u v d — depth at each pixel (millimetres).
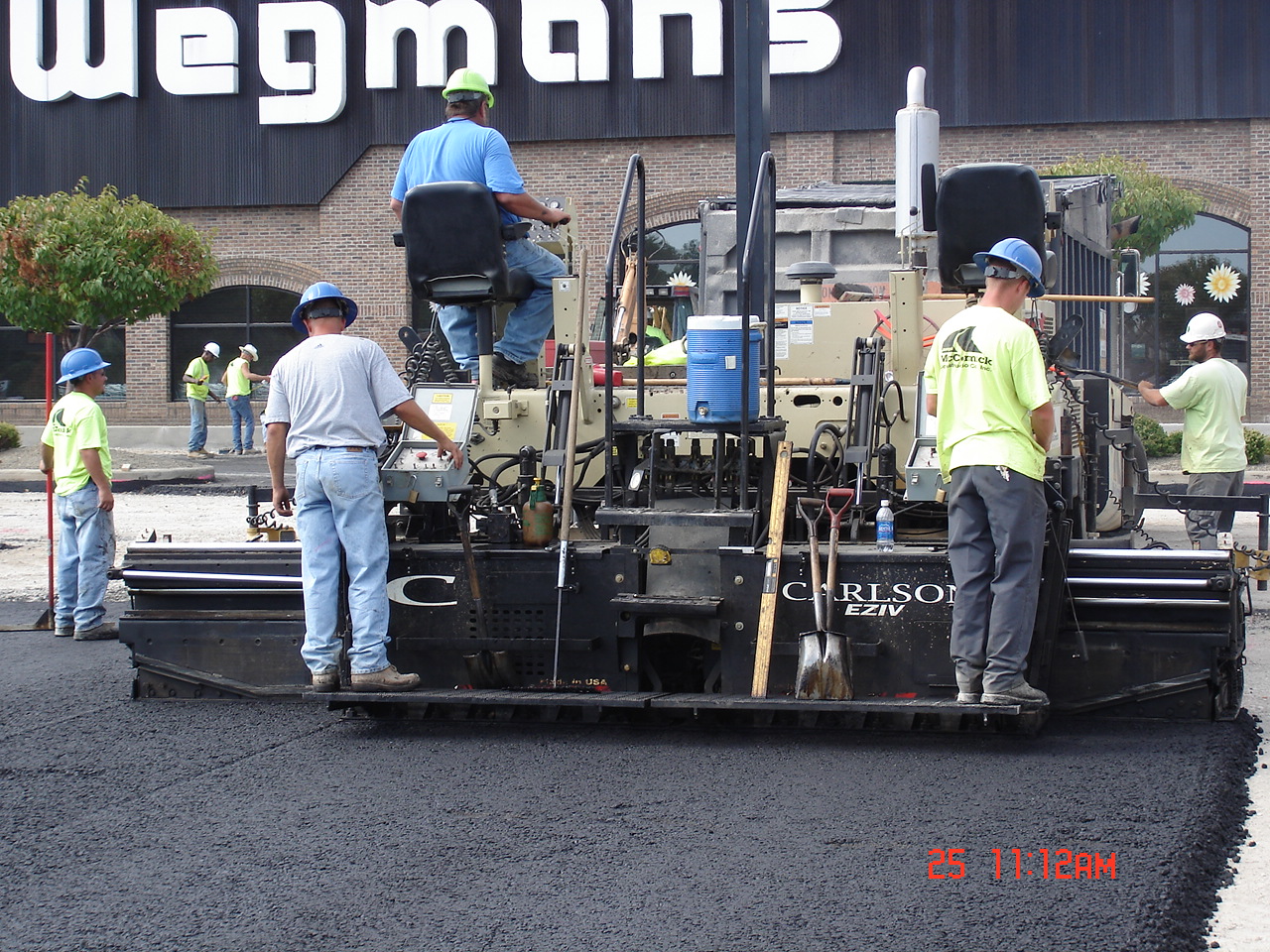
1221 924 3609
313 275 26984
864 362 6246
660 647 6211
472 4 25578
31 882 4031
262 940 3578
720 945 3471
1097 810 4449
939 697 5426
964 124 24500
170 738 5680
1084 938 3451
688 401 5680
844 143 24828
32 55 27078
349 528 5637
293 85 26312
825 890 3822
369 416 5688
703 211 11664
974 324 5238
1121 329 12656
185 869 4109
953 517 5250
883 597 5469
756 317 7688
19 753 5469
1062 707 5598
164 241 21703
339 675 5719
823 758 5199
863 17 24516
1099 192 11609
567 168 25781
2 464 20906
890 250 10977
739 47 7859
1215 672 5477
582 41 25234
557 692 5629
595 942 3510
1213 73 23906
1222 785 4711
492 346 6777
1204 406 9398
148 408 27891
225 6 26641
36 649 7945
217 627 6336
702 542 5805
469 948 3500
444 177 6711
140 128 27047
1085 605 5520
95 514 8234
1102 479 8125
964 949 3408
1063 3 24141
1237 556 8359
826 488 6262
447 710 5949
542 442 6578
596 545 5793
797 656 5535
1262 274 24312
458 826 4453
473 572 5789
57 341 22859
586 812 4570
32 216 21266
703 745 5430
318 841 4336
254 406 27547
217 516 14422
